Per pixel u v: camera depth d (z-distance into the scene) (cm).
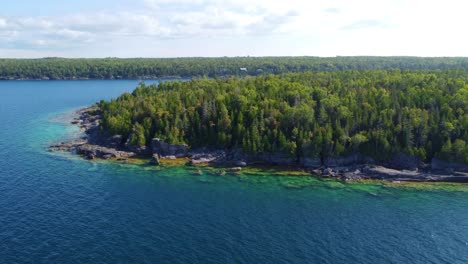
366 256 9881
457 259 9812
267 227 11325
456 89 19038
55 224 11000
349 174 15525
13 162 16275
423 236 10925
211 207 12619
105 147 18288
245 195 13700
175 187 14275
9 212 11600
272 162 16850
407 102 17900
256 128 16925
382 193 14025
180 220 11600
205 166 16562
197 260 9512
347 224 11600
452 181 15050
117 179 14825
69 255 9506
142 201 12875
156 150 17638
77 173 15275
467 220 11919
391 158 16175
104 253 9650
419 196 13762
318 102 18912
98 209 12094
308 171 16112
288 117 17275
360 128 16950
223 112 17975
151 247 10012
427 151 16075
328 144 16212
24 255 9438
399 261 9694
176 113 18525
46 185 13888
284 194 13862
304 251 10056
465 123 15950
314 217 12050
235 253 9881
